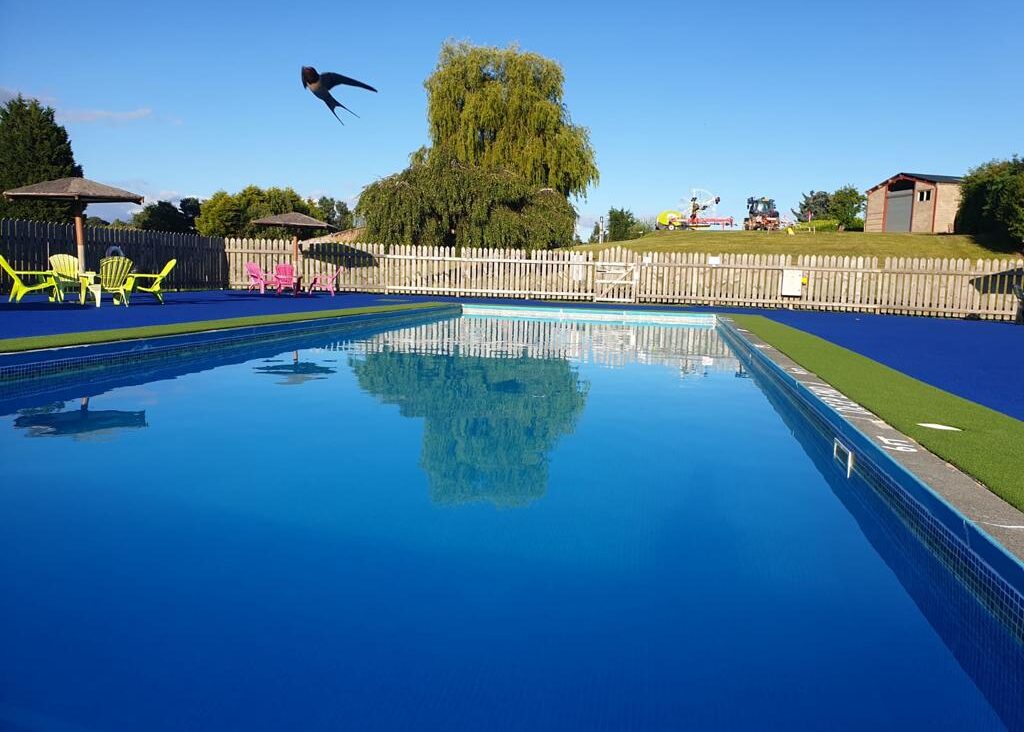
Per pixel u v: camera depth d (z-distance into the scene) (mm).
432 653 2227
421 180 25859
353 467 4324
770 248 33344
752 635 2395
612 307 20547
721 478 4293
